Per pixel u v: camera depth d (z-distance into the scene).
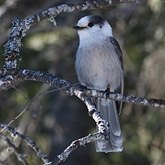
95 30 9.53
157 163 11.66
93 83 9.62
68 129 12.83
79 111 13.00
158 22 11.91
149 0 11.84
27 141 6.86
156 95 11.53
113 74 9.52
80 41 9.60
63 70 12.38
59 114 12.85
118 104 9.43
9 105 12.34
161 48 11.72
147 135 11.92
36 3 12.59
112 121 9.39
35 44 12.38
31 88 12.44
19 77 7.03
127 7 12.24
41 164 9.70
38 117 11.81
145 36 12.13
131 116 12.10
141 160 12.09
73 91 7.43
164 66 11.58
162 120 11.78
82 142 6.12
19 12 12.32
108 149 8.46
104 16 12.21
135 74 12.00
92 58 9.45
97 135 6.24
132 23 12.24
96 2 7.47
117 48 9.58
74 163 12.84
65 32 12.31
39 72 7.14
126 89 12.29
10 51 7.05
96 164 12.73
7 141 7.61
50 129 12.75
